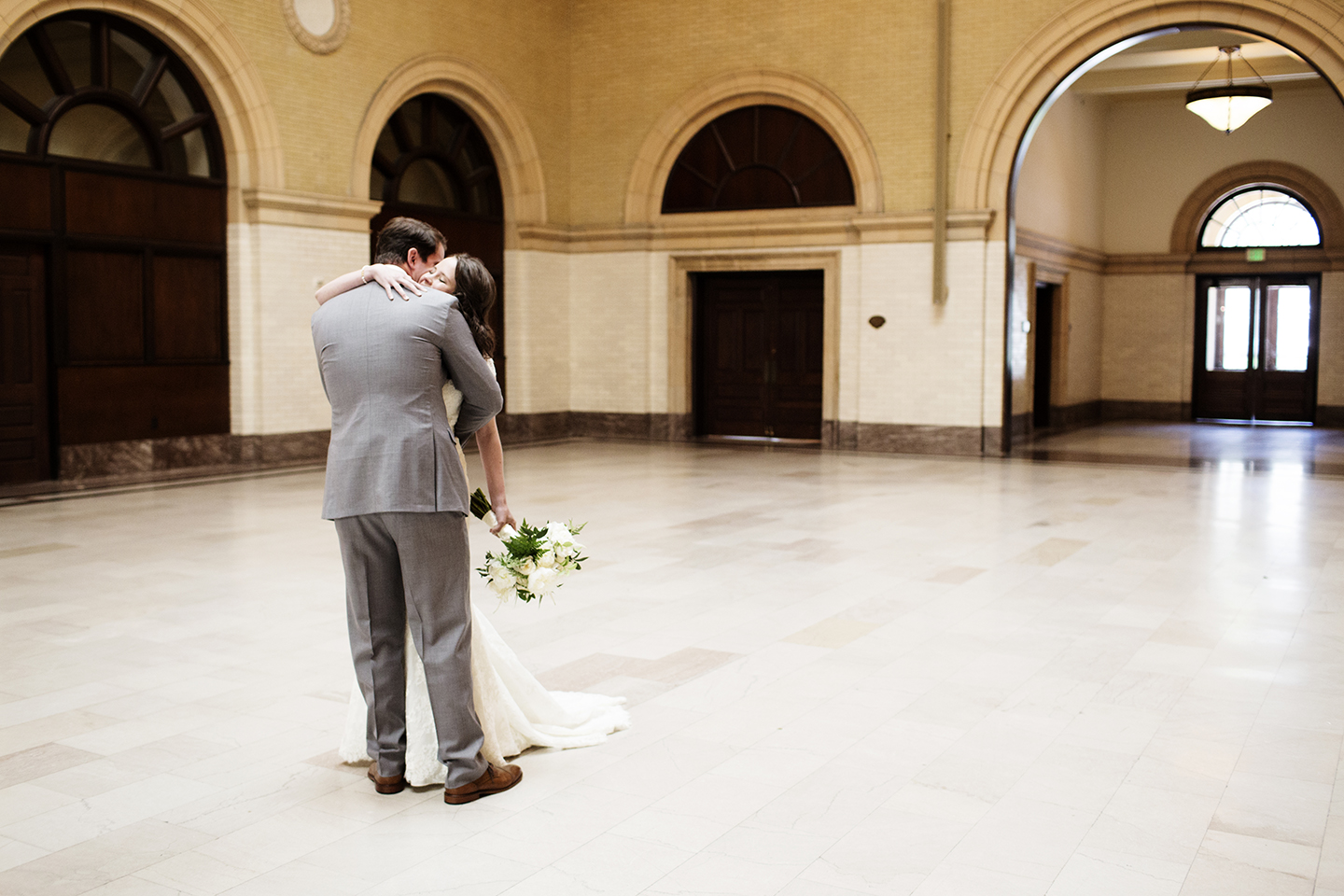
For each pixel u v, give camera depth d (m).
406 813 3.31
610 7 15.92
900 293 14.50
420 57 13.77
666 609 5.91
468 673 3.38
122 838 3.13
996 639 5.32
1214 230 20.44
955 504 9.81
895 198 14.46
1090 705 4.34
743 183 15.54
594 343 16.48
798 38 14.83
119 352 11.23
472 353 3.33
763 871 2.93
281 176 12.22
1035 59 13.53
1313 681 4.64
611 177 16.12
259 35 11.88
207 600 6.05
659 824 3.22
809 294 15.79
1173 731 4.04
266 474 11.52
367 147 13.18
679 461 13.39
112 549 7.52
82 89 10.66
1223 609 5.92
